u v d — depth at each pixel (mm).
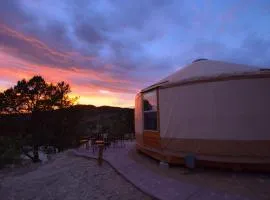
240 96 5949
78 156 10188
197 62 8117
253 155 5773
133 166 6922
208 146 6164
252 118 5840
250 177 5508
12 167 16438
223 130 6031
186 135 6504
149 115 7992
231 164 5988
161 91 7156
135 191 5043
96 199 5184
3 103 20531
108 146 12242
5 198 6914
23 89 21031
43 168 10477
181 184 5008
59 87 22484
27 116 21125
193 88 6465
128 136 17438
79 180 6820
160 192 4633
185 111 6555
